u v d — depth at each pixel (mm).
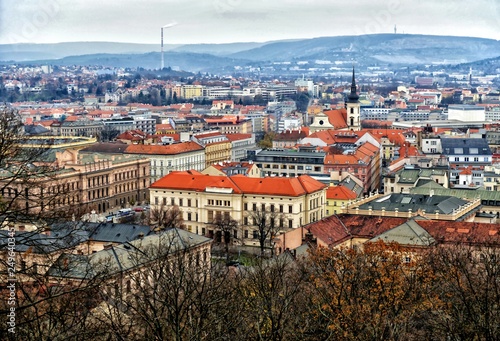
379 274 138500
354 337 123625
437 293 140000
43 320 94750
